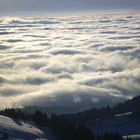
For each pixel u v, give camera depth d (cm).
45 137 6544
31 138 6272
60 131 7088
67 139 6881
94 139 7250
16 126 6775
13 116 7825
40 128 7138
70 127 7312
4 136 5994
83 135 7100
